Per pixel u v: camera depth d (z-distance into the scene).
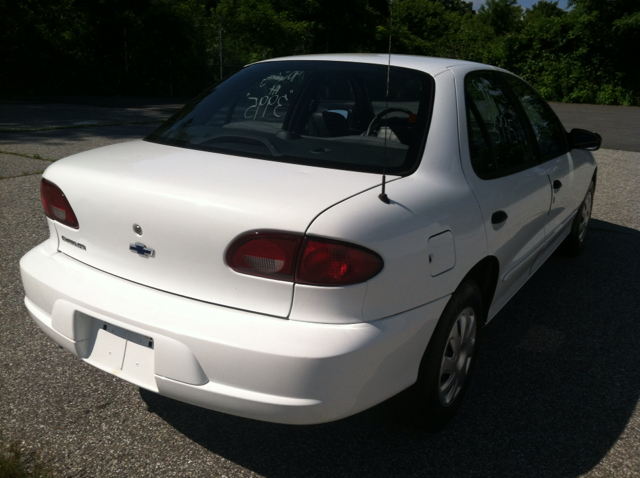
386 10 28.64
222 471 2.26
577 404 2.80
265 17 22.31
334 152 2.35
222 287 1.96
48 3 19.02
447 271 2.25
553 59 27.45
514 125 3.23
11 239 4.70
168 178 2.13
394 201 2.07
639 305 4.02
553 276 4.52
